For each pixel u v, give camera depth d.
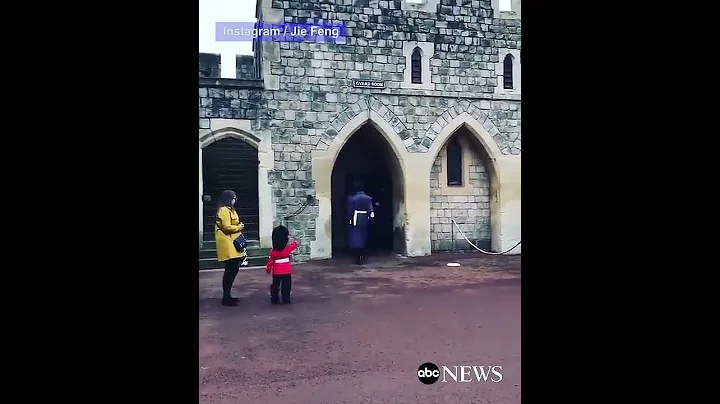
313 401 3.00
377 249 10.98
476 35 10.21
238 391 3.17
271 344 4.25
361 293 6.57
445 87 10.04
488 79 10.27
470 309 5.61
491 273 8.08
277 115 9.18
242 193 9.05
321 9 9.47
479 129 10.20
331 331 4.69
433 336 4.48
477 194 10.59
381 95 9.70
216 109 8.88
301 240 9.23
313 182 9.31
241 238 5.94
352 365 3.68
